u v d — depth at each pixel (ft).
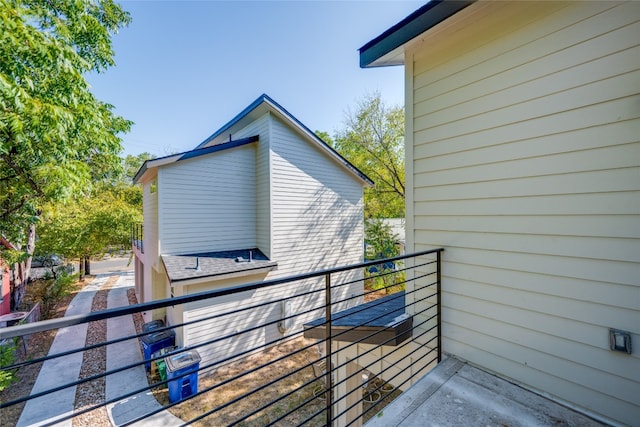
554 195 6.31
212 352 18.04
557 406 6.06
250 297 20.21
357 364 10.29
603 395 5.66
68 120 12.77
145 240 26.37
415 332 8.93
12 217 20.52
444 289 8.23
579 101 6.00
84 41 17.66
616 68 5.59
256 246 23.34
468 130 7.71
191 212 20.24
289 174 22.99
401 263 32.78
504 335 7.06
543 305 6.47
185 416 13.23
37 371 17.20
